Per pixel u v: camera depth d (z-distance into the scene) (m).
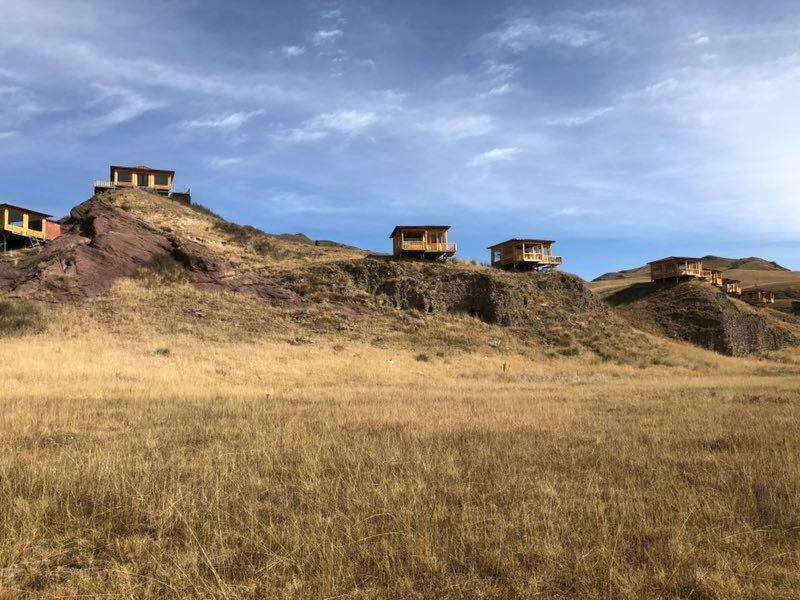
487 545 5.05
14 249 48.50
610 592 4.23
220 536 5.23
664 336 63.06
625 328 53.84
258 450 8.77
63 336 31.58
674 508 6.16
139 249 44.59
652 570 4.62
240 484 6.94
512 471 7.74
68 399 16.12
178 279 43.41
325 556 4.73
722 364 48.47
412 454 8.73
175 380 23.72
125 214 48.09
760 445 9.80
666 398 19.34
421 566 4.70
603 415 14.11
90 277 39.50
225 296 42.69
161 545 5.16
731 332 63.50
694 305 66.75
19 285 37.84
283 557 4.75
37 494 6.42
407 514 5.73
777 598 4.16
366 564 4.82
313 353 34.47
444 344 41.97
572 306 54.09
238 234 55.31
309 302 45.19
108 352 28.53
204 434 10.80
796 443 9.75
